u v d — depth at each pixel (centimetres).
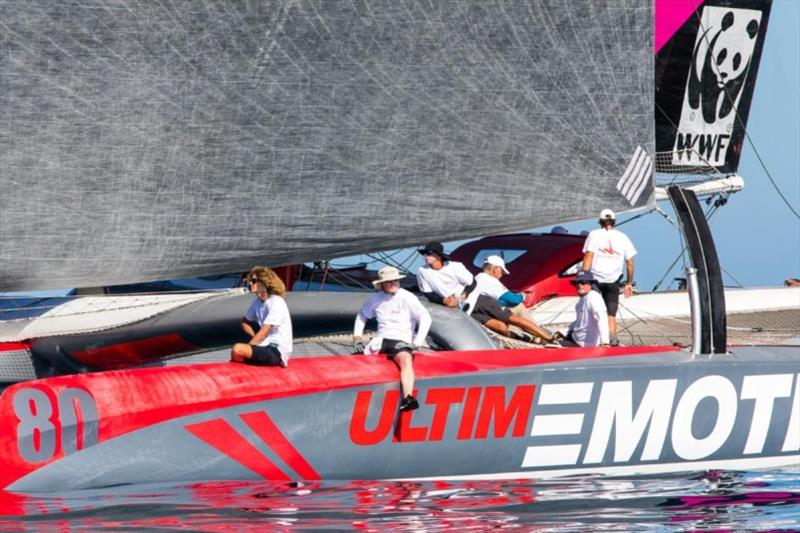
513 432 3241
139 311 3656
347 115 3234
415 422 3141
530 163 3506
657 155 5719
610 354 3453
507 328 3891
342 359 3158
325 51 3178
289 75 3148
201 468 2934
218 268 3172
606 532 2520
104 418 2848
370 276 4653
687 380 3466
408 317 3238
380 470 3114
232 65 3080
